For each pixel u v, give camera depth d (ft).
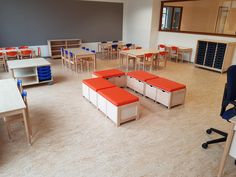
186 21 31.04
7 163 7.13
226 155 6.24
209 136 9.00
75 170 6.86
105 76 13.52
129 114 9.86
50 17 24.71
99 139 8.63
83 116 10.62
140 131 9.30
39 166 7.01
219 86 15.75
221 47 18.99
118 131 9.26
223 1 27.20
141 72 14.71
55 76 17.81
